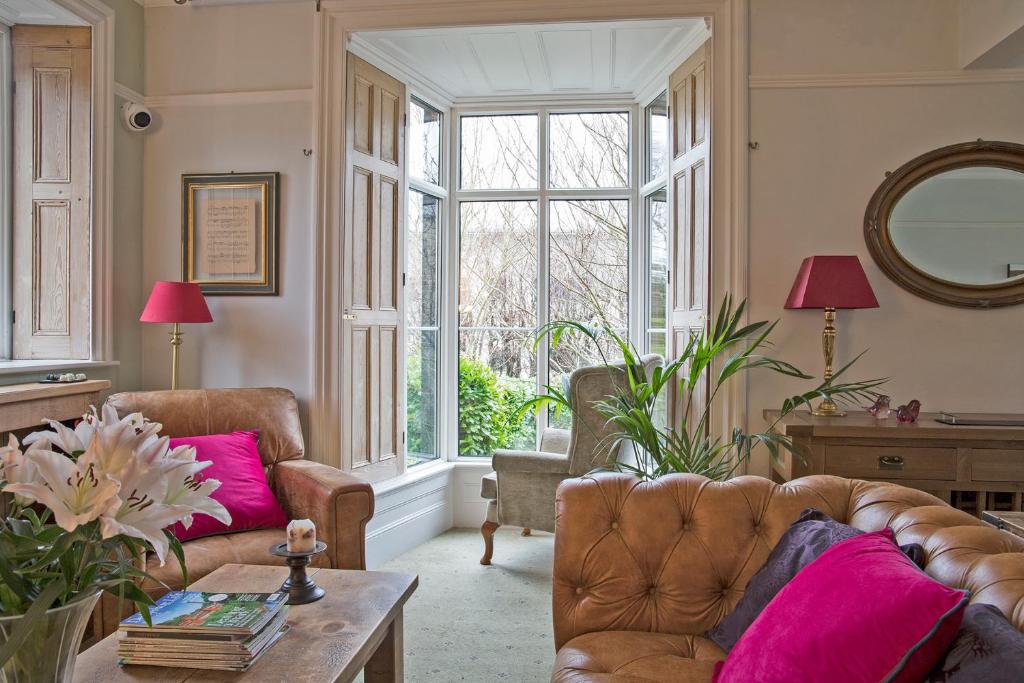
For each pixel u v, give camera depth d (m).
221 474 2.45
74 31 3.03
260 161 3.29
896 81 2.99
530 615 2.82
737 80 3.03
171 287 2.92
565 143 4.23
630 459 3.46
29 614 0.93
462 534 4.00
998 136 2.96
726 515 1.69
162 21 3.34
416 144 3.99
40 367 2.74
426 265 4.13
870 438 2.50
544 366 4.22
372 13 3.23
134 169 3.28
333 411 3.25
